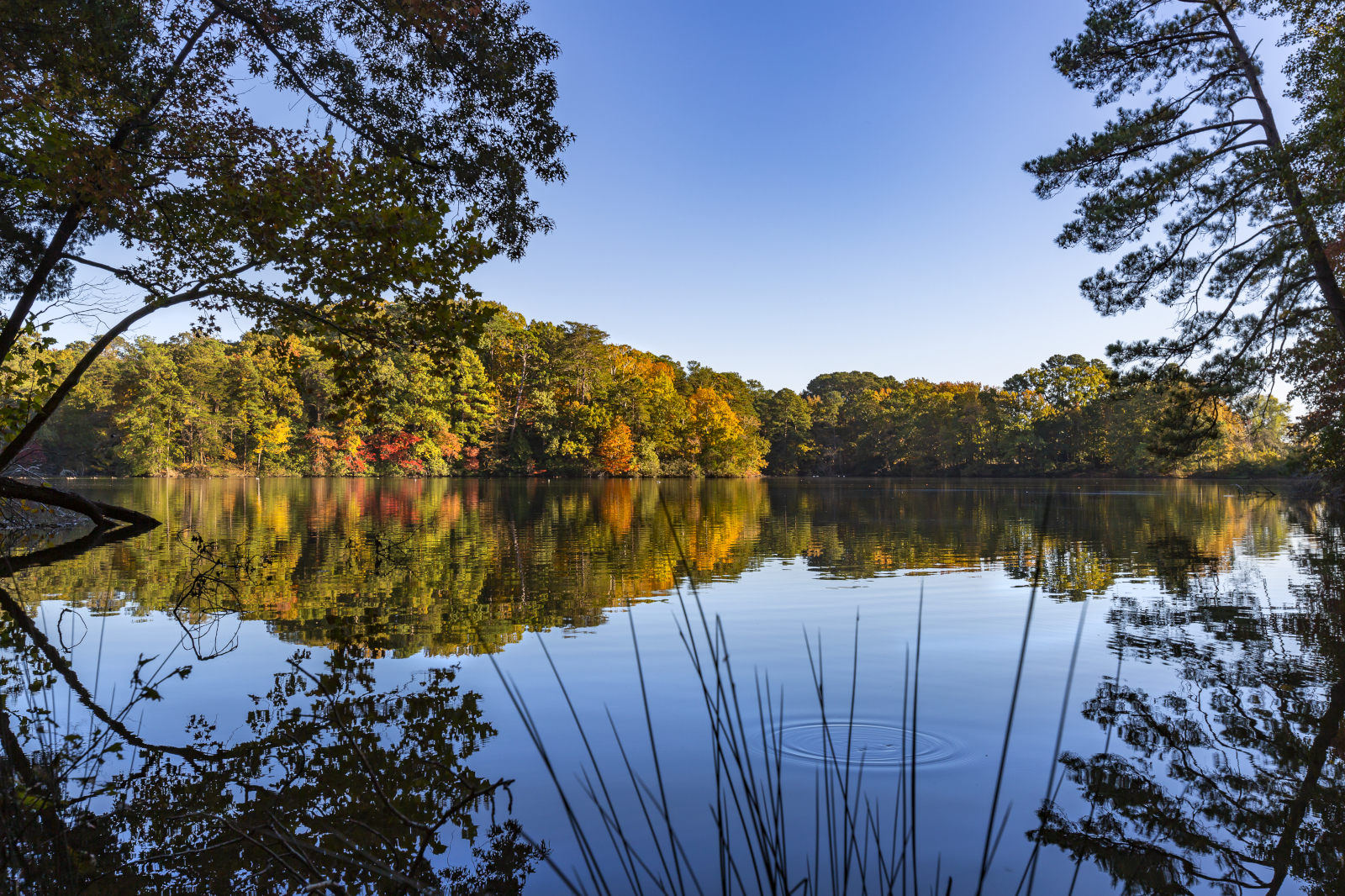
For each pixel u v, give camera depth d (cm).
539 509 2355
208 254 1075
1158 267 1580
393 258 934
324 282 967
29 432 1080
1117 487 4106
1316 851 286
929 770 355
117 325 1065
